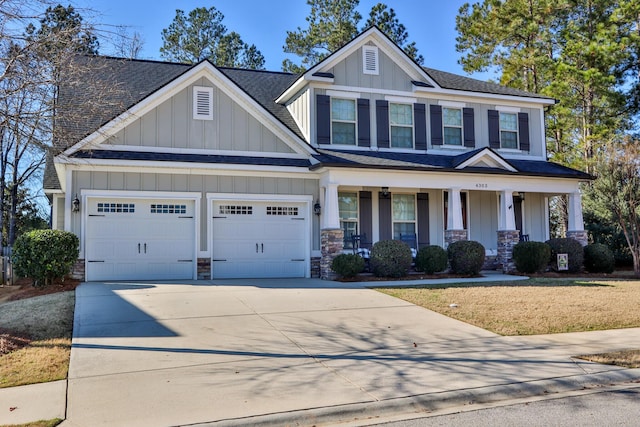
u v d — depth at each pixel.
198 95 15.31
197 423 5.04
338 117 17.41
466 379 6.48
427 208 18.23
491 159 17.30
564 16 28.47
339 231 15.29
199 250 14.79
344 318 9.66
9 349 7.43
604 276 16.95
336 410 5.42
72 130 11.33
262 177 15.50
